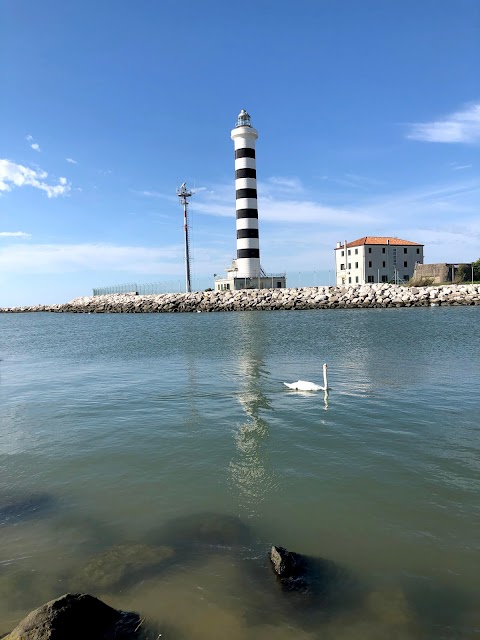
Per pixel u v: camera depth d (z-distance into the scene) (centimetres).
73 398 1688
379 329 4034
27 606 555
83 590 583
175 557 650
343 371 2064
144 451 1093
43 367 2555
